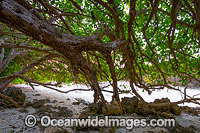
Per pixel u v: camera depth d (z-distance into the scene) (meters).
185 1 2.42
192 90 13.73
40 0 2.35
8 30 5.22
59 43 1.72
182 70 5.21
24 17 1.46
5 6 1.35
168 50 4.48
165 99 8.87
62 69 6.26
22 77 4.92
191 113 8.84
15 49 8.14
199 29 2.30
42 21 1.67
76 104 10.52
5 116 6.95
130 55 3.79
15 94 8.77
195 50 4.52
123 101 9.07
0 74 12.85
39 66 7.25
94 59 4.84
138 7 4.43
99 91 2.29
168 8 4.22
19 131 5.57
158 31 4.48
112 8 3.00
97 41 2.15
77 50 1.92
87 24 4.32
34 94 12.88
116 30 3.42
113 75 2.69
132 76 3.67
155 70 5.01
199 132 6.09
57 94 13.94
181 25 3.85
